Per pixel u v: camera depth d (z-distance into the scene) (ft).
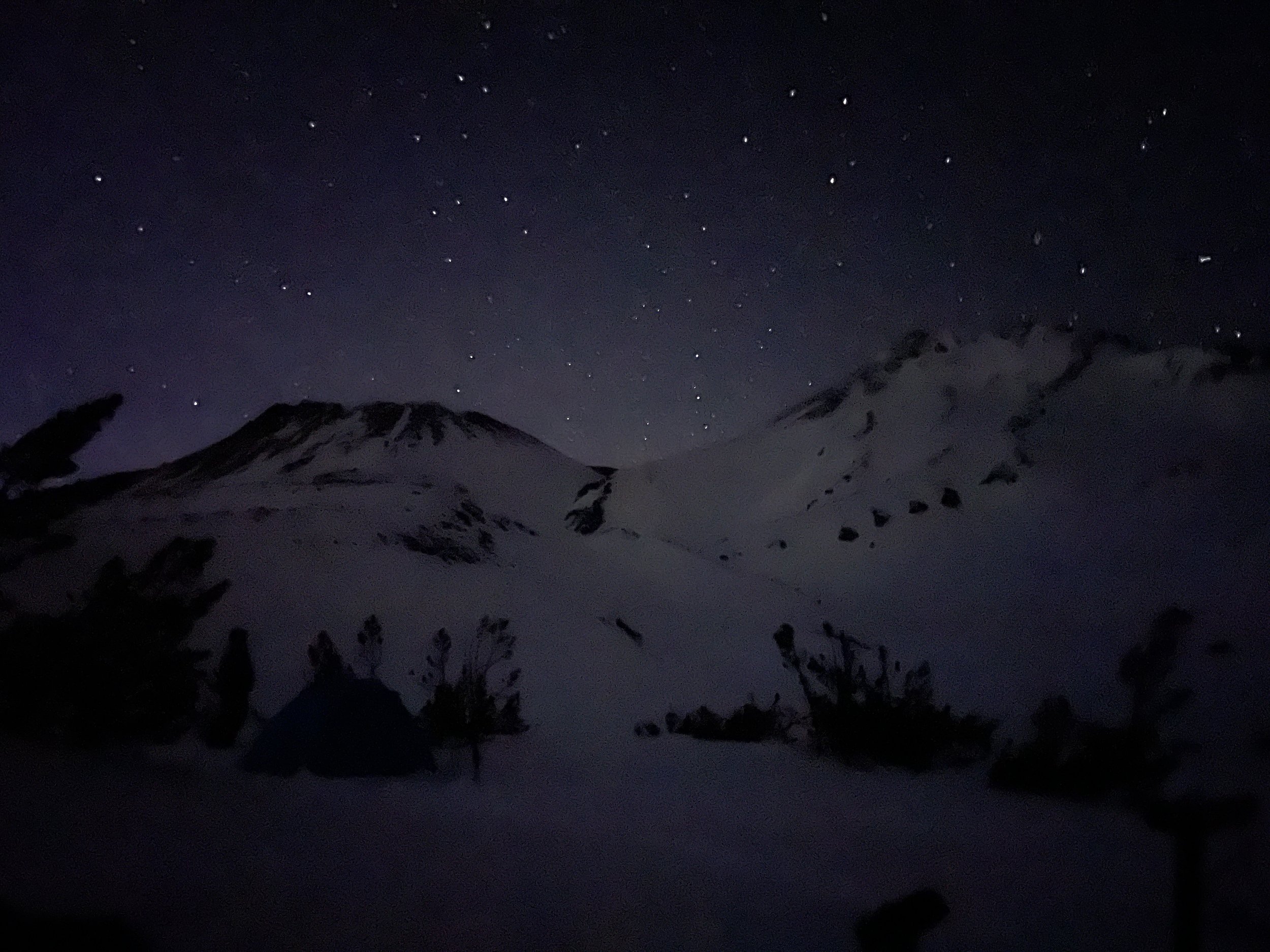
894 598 118.73
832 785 26.76
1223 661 42.34
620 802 23.20
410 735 26.07
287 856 15.74
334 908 12.97
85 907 12.01
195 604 31.96
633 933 12.70
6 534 38.50
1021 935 13.26
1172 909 14.76
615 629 100.58
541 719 44.78
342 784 23.03
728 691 66.33
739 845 18.71
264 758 24.54
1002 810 22.99
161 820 17.65
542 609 103.09
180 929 11.62
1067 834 20.31
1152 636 27.40
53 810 17.57
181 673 29.99
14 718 27.09
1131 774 25.11
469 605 98.27
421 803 21.39
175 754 26.09
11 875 13.14
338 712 25.52
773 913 14.01
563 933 12.51
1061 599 94.68
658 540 174.19
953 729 32.30
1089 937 13.25
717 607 125.39
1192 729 31.22
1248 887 14.76
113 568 31.04
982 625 88.38
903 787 26.53
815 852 18.39
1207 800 11.21
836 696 35.50
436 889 14.28
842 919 13.85
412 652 71.56
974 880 16.37
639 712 52.16
